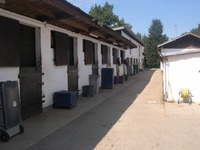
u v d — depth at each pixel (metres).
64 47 7.32
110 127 4.86
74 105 6.92
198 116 5.75
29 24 5.58
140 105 7.33
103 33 10.41
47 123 5.10
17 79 4.98
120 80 14.41
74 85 8.30
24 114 5.31
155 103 7.65
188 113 6.08
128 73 21.69
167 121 5.31
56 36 6.74
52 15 5.70
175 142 3.91
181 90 7.50
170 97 7.86
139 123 5.16
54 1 4.62
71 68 7.98
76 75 8.48
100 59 11.69
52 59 6.64
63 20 6.29
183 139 4.06
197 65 7.42
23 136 4.19
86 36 9.44
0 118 3.81
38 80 5.88
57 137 4.18
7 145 3.72
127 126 4.93
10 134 3.99
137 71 25.42
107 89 11.41
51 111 6.29
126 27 20.58
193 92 7.52
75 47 8.48
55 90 6.84
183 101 7.62
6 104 3.80
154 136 4.25
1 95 3.76
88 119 5.52
